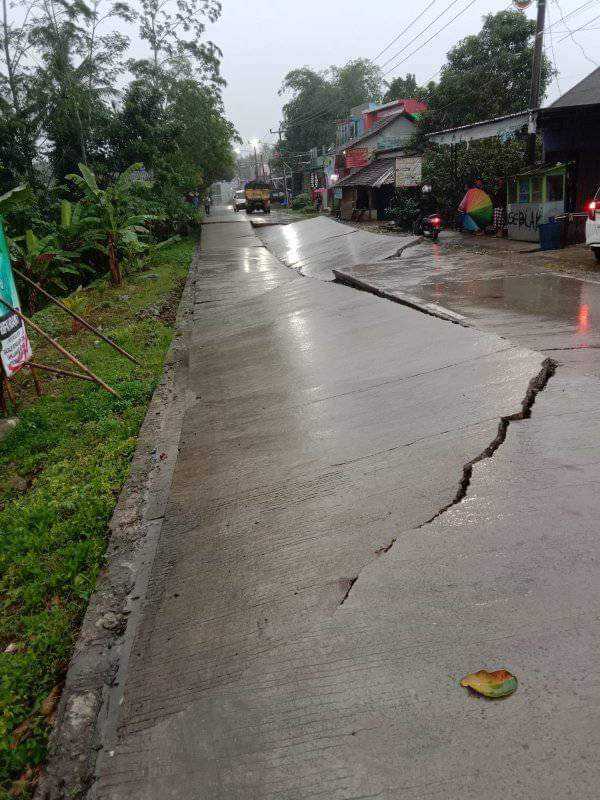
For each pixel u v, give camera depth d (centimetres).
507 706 173
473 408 376
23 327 636
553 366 419
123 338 898
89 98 2045
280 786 169
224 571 288
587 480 274
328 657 211
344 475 341
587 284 758
